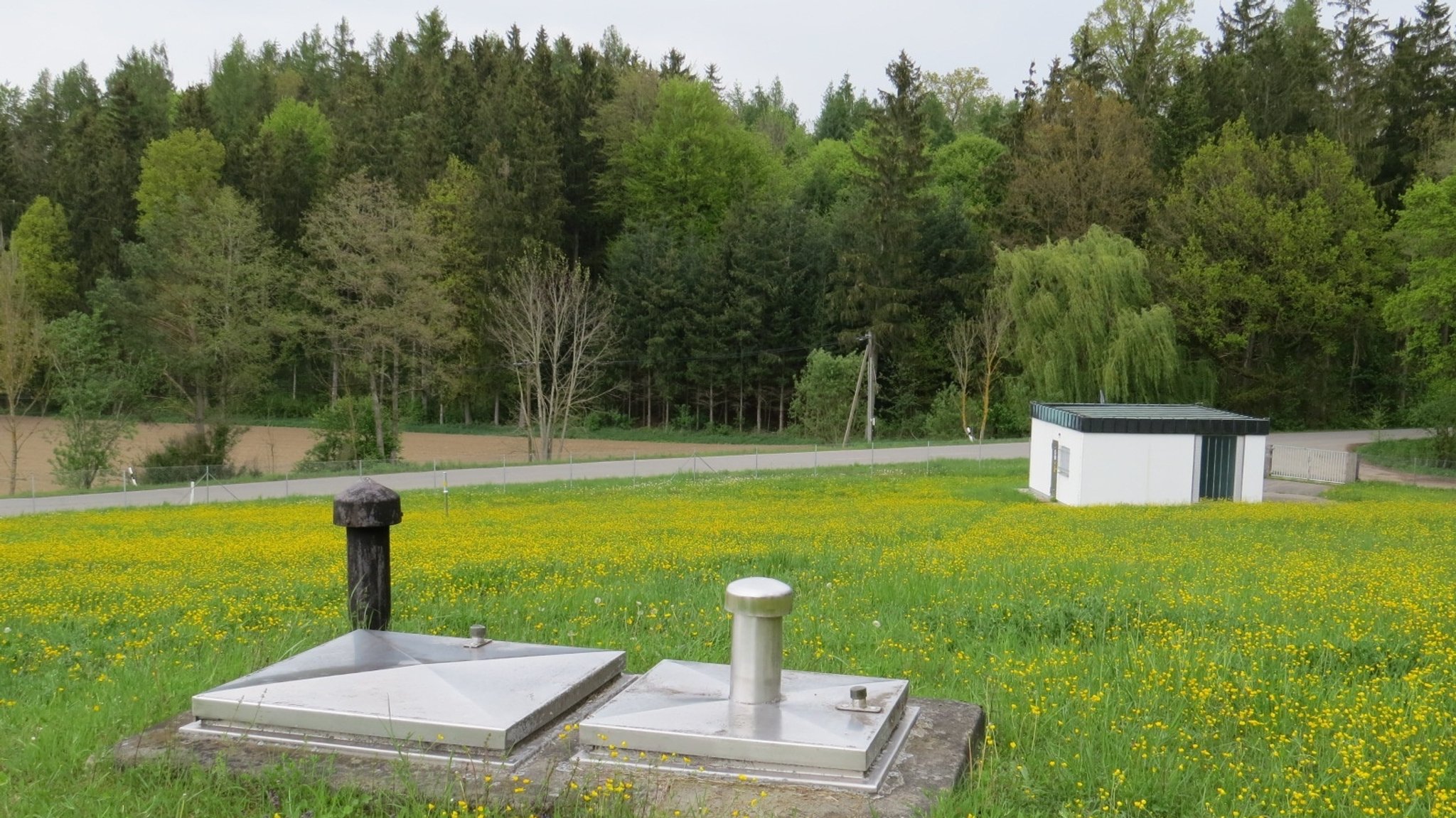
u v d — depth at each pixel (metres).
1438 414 51.81
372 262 61.47
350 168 81.31
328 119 104.56
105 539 22.62
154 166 86.00
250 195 83.81
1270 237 65.38
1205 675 6.46
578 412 75.31
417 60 104.19
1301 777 4.56
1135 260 63.12
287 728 4.29
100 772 4.18
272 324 59.31
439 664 4.77
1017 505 32.16
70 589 12.73
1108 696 5.86
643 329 77.44
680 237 85.25
